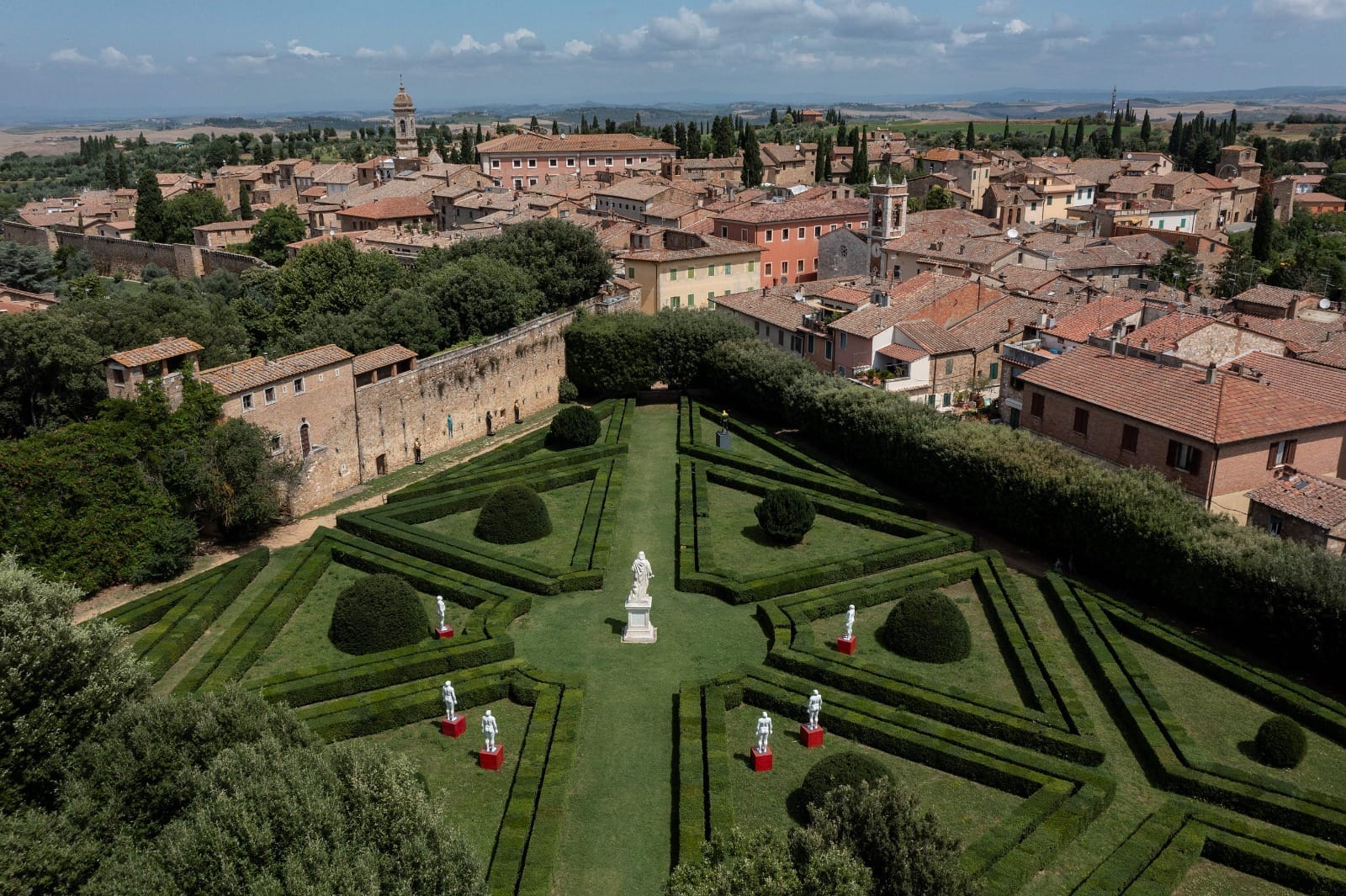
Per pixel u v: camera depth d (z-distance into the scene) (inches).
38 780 1035.3
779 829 1185.4
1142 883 1080.8
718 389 3139.8
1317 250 4746.6
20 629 1074.1
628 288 3905.0
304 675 1503.4
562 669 1589.6
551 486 2452.0
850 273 4515.3
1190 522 1720.0
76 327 2642.7
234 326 3324.3
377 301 3238.2
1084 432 2223.2
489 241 3816.4
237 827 892.0
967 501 2183.8
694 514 2204.7
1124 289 3846.0
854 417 2508.6
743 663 1558.8
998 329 2989.7
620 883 1126.4
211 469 1988.2
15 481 1756.9
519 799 1229.1
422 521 2213.3
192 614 1705.2
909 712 1445.6
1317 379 2242.9
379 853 917.2
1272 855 1119.0
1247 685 1496.1
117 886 867.4
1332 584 1471.5
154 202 6205.7
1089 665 1583.4
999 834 1146.7
